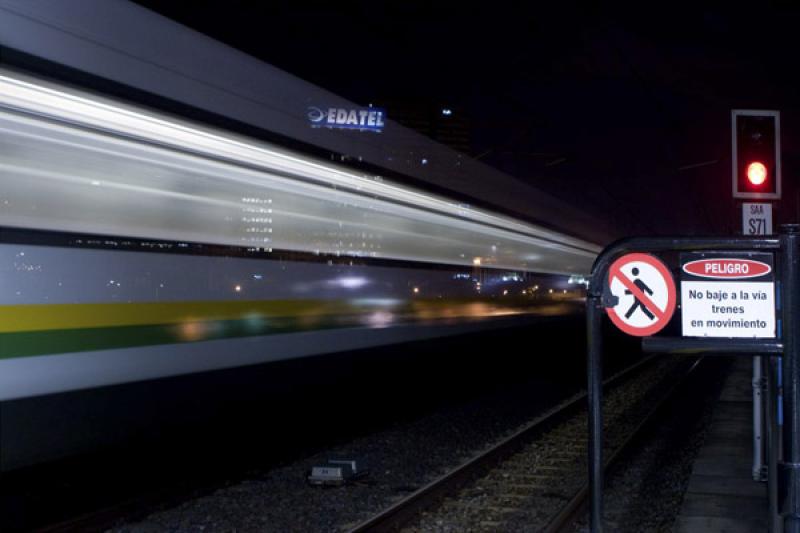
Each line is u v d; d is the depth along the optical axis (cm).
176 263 717
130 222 672
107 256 654
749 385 1830
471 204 1340
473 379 1709
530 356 2109
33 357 598
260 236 820
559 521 690
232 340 784
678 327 336
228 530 696
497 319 1420
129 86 669
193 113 735
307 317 895
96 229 642
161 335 705
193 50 739
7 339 582
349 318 973
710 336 331
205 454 988
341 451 1047
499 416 1391
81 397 713
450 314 1238
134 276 678
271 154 840
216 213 762
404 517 718
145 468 911
